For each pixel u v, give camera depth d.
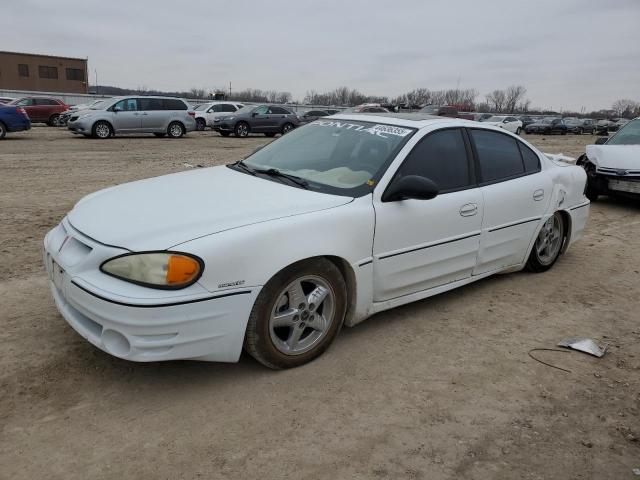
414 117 4.36
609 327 4.18
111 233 2.95
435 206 3.85
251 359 3.41
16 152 13.90
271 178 3.87
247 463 2.51
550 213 5.00
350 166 3.83
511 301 4.58
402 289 3.82
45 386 3.01
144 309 2.67
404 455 2.62
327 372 3.31
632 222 8.05
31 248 5.42
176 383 3.11
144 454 2.53
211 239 2.84
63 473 2.39
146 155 14.26
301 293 3.23
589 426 2.92
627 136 9.55
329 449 2.63
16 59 56.62
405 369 3.40
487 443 2.74
